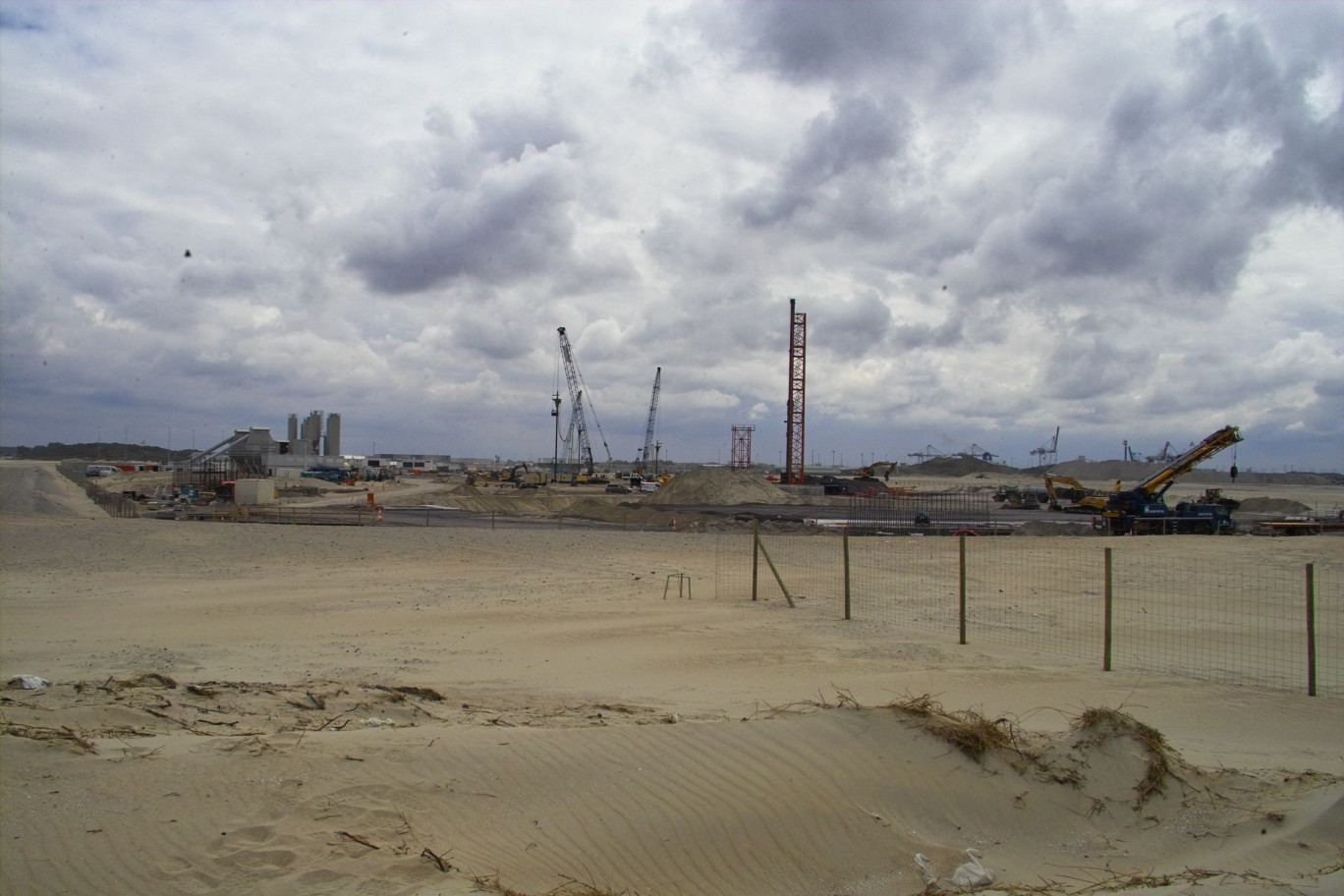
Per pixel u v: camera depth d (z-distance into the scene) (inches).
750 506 3159.5
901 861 240.5
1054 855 255.0
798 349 4918.8
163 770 251.6
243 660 568.4
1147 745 303.9
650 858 233.1
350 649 621.9
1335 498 4357.8
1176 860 255.0
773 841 243.0
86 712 323.9
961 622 697.0
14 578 1019.3
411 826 232.7
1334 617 847.7
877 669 573.3
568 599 915.4
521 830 240.1
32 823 216.1
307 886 198.7
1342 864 249.0
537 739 296.0
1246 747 399.9
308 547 1328.7
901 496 3725.4
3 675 489.7
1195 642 714.8
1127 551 1402.6
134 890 193.5
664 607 865.5
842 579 1102.4
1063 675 566.9
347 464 6053.2
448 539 1471.5
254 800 237.6
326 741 288.0
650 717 386.3
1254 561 1273.4
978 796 272.5
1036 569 1200.2
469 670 548.7
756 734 295.6
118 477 3983.8
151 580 1023.0
